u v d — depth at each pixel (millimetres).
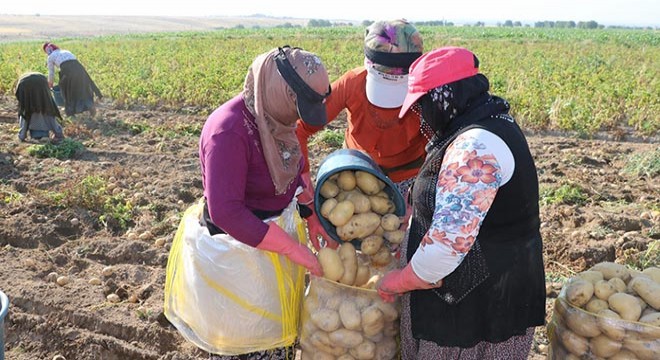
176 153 9391
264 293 3090
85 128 10703
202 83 14461
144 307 4762
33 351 4465
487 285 2729
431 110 2637
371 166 3275
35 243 6031
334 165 3215
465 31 61094
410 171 3916
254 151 2859
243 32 58281
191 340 3301
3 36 109812
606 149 9906
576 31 67250
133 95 13336
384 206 3256
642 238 6113
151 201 7129
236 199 2811
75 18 195375
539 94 13828
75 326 4652
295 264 3256
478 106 2588
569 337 2994
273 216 3119
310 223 3537
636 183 8055
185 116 12391
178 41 39250
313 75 2670
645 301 2887
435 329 2828
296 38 44312
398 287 2838
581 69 20625
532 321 2873
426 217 2801
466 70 2592
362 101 3691
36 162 8648
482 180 2484
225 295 3105
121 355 4395
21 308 4844
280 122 2824
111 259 5766
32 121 9773
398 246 3354
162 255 5684
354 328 3051
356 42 37531
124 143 10062
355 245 3314
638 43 43656
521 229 2701
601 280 2992
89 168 8414
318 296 3139
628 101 12859
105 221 6480
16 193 7172
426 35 51094
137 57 23281
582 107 12109
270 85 2711
